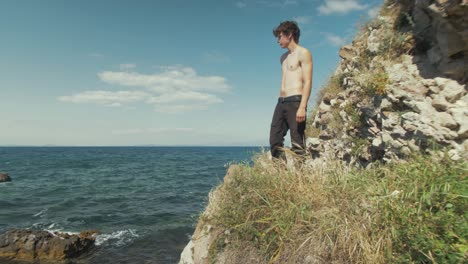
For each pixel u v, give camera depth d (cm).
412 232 249
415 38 489
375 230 275
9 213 1506
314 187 352
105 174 3381
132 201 1848
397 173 340
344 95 616
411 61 478
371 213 292
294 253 296
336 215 298
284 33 460
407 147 413
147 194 2083
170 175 3272
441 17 375
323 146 656
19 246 983
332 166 391
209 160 6278
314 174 379
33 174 3306
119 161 5803
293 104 448
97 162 5416
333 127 627
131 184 2566
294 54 458
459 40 377
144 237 1191
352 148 555
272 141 472
